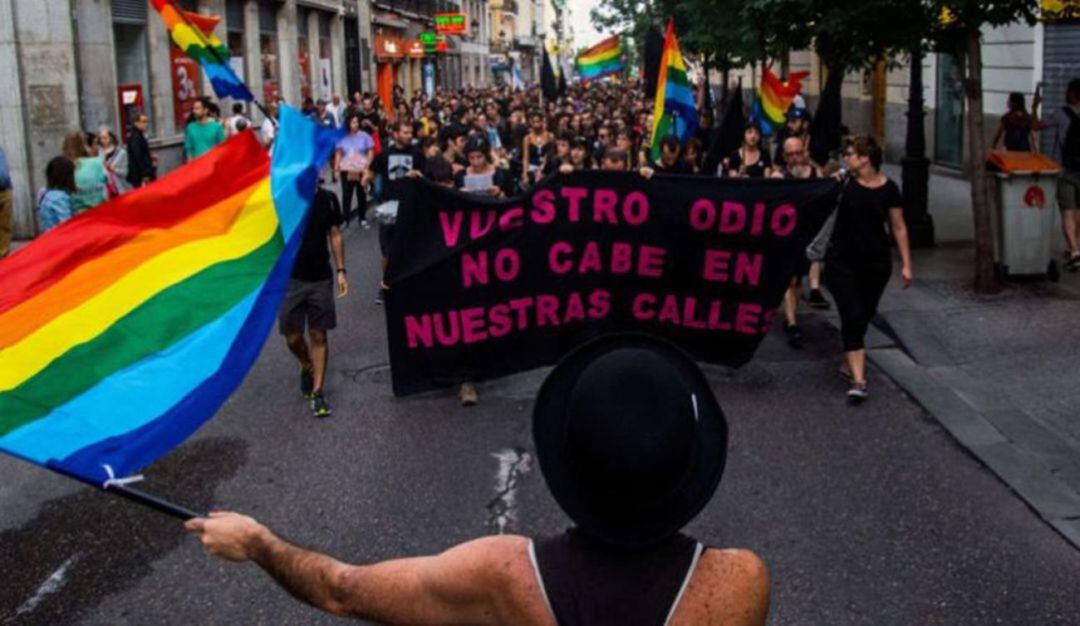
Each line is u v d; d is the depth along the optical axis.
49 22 16.39
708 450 1.97
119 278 3.33
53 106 16.58
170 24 7.73
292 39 29.95
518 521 5.88
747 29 13.42
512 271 8.06
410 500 6.23
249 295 3.53
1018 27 18.36
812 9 11.24
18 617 4.92
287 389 8.65
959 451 6.86
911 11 10.75
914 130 12.91
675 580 1.92
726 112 11.58
